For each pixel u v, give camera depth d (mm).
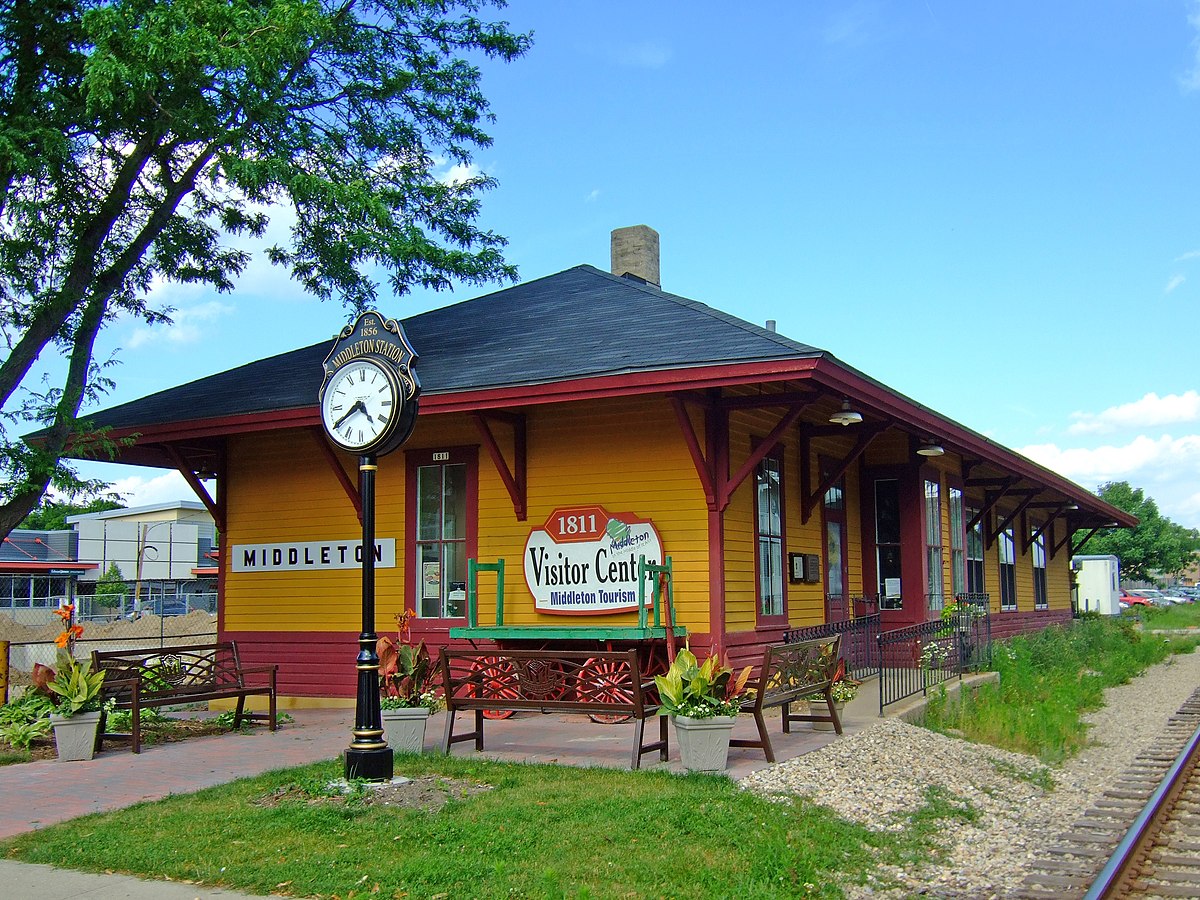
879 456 16453
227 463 15234
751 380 10172
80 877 6180
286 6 12016
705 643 11523
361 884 5855
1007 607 22766
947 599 17281
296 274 15438
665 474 11984
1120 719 15008
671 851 6305
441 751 9438
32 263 13508
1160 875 6719
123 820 7320
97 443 13609
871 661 14523
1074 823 8156
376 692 8117
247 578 14852
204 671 12141
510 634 11672
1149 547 67625
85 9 12281
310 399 12914
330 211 13719
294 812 7230
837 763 8859
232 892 5863
